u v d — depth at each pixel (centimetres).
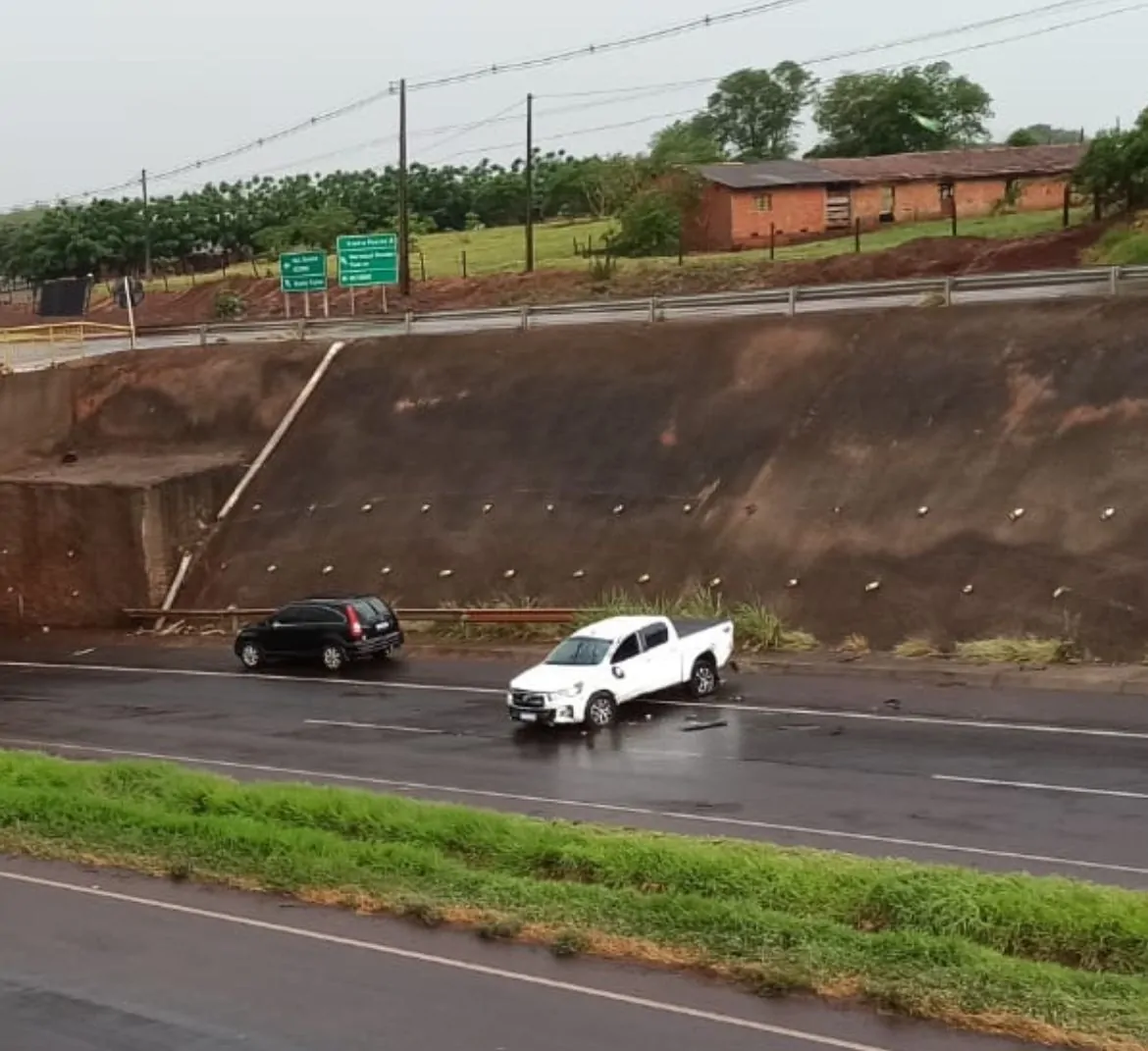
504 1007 1145
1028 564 2831
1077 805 1802
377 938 1335
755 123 13450
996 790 1902
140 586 4159
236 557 4100
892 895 1278
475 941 1309
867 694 2595
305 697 3028
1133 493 2847
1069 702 2398
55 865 1659
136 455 4638
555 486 3694
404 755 2398
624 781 2105
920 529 3036
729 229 7262
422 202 11994
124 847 1680
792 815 1844
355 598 3366
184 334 5472
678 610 3133
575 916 1323
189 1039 1120
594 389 3912
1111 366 3133
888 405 3366
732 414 3603
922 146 10662
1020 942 1204
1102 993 1070
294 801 1789
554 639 3288
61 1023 1170
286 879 1510
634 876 1438
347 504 4019
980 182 7650
